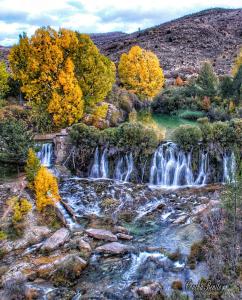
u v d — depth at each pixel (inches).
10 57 1491.1
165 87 2659.9
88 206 975.0
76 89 1406.3
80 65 1521.9
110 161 1205.7
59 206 952.9
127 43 4466.0
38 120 1456.7
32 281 653.9
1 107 1529.3
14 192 974.4
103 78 1571.1
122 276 668.7
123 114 1894.7
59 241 776.3
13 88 1739.7
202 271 658.8
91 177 1212.5
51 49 1408.7
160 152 1186.6
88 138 1219.9
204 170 1165.1
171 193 1058.7
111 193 1051.9
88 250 754.2
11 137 1101.7
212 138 1160.8
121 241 797.9
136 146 1184.8
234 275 621.9
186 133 1160.2
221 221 776.3
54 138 1285.7
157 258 712.4
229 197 695.1
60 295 616.1
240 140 1145.4
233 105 1987.0
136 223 880.3
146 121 1920.5
